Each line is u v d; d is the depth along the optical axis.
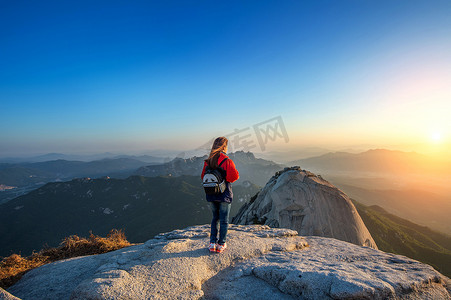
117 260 3.97
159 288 3.06
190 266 3.68
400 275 3.40
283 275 3.41
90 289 2.91
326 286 3.01
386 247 84.50
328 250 4.79
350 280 2.99
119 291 2.89
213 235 4.33
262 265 3.77
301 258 4.20
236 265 3.94
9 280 4.43
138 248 5.05
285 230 6.00
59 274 4.24
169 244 4.46
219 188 4.12
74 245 6.29
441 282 3.44
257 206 15.14
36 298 3.56
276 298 3.14
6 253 144.00
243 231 5.93
